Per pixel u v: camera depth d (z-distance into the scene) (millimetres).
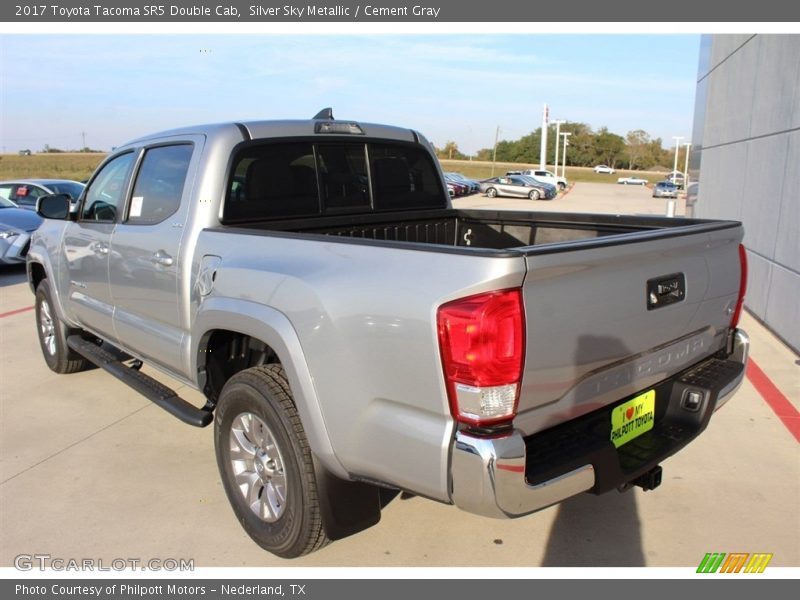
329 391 2496
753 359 5949
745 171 8289
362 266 2422
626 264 2471
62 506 3494
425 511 3418
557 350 2229
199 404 4926
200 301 3268
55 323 5344
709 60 10703
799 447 4109
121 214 4098
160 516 3395
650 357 2713
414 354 2201
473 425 2113
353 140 4117
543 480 2186
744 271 3270
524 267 2064
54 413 4793
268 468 2932
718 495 3537
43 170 55750
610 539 3145
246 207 3553
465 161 108938
